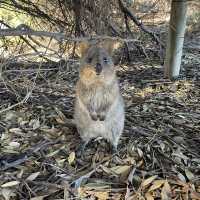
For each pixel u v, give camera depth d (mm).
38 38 1142
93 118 645
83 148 662
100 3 901
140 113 805
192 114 817
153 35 1163
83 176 588
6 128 706
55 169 607
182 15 986
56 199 548
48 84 897
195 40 1499
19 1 1055
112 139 661
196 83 1013
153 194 565
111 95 638
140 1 1347
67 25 954
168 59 1032
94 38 626
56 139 683
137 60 1220
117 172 610
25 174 592
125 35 1118
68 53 1053
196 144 701
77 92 660
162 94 929
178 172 615
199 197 560
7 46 1002
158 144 683
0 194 550
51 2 965
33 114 757
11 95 817
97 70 611
